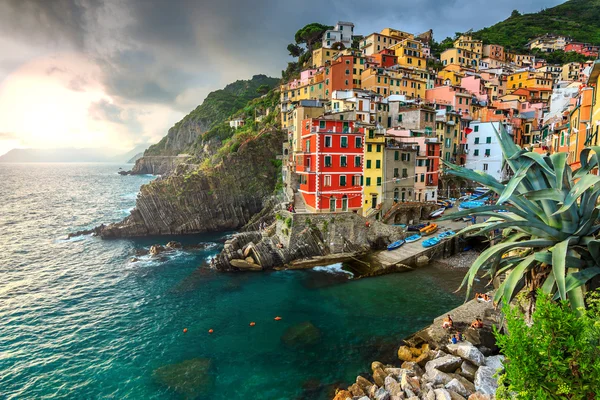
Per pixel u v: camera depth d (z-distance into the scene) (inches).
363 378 1004.6
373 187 2456.9
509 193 695.7
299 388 1041.5
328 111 2945.4
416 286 1747.0
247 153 3639.3
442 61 5251.0
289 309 1567.4
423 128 3083.2
